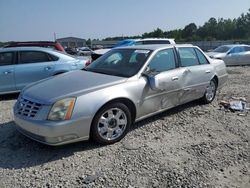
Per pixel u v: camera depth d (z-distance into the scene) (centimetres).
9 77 755
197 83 617
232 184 344
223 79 728
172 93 546
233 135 496
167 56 556
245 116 603
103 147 440
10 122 553
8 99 773
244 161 400
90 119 416
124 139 471
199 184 342
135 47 571
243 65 1791
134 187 336
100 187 336
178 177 356
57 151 425
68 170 374
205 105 679
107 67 537
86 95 416
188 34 10906
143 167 381
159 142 461
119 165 386
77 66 845
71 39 7675
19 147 439
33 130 401
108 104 436
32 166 384
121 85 457
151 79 493
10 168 379
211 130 518
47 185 340
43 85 460
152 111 514
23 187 337
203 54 663
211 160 401
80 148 435
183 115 601
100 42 7562
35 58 798
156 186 338
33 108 409
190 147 443
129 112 466
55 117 393
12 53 773
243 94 816
